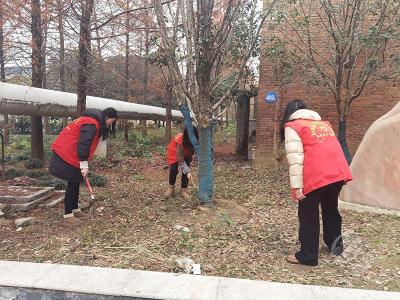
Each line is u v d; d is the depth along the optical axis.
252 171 10.85
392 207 6.09
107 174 10.22
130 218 5.59
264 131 11.80
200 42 5.51
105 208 6.22
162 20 5.63
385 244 4.77
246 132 14.37
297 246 4.62
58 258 4.12
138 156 13.92
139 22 9.33
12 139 22.48
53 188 7.16
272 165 11.75
